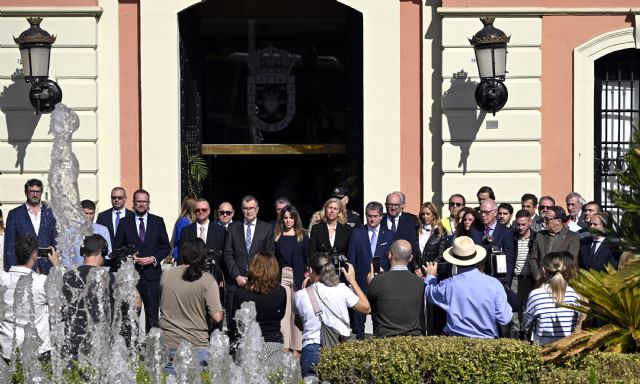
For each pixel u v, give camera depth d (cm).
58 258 1363
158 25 1756
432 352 1050
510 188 1753
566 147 1775
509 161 1750
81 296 1071
